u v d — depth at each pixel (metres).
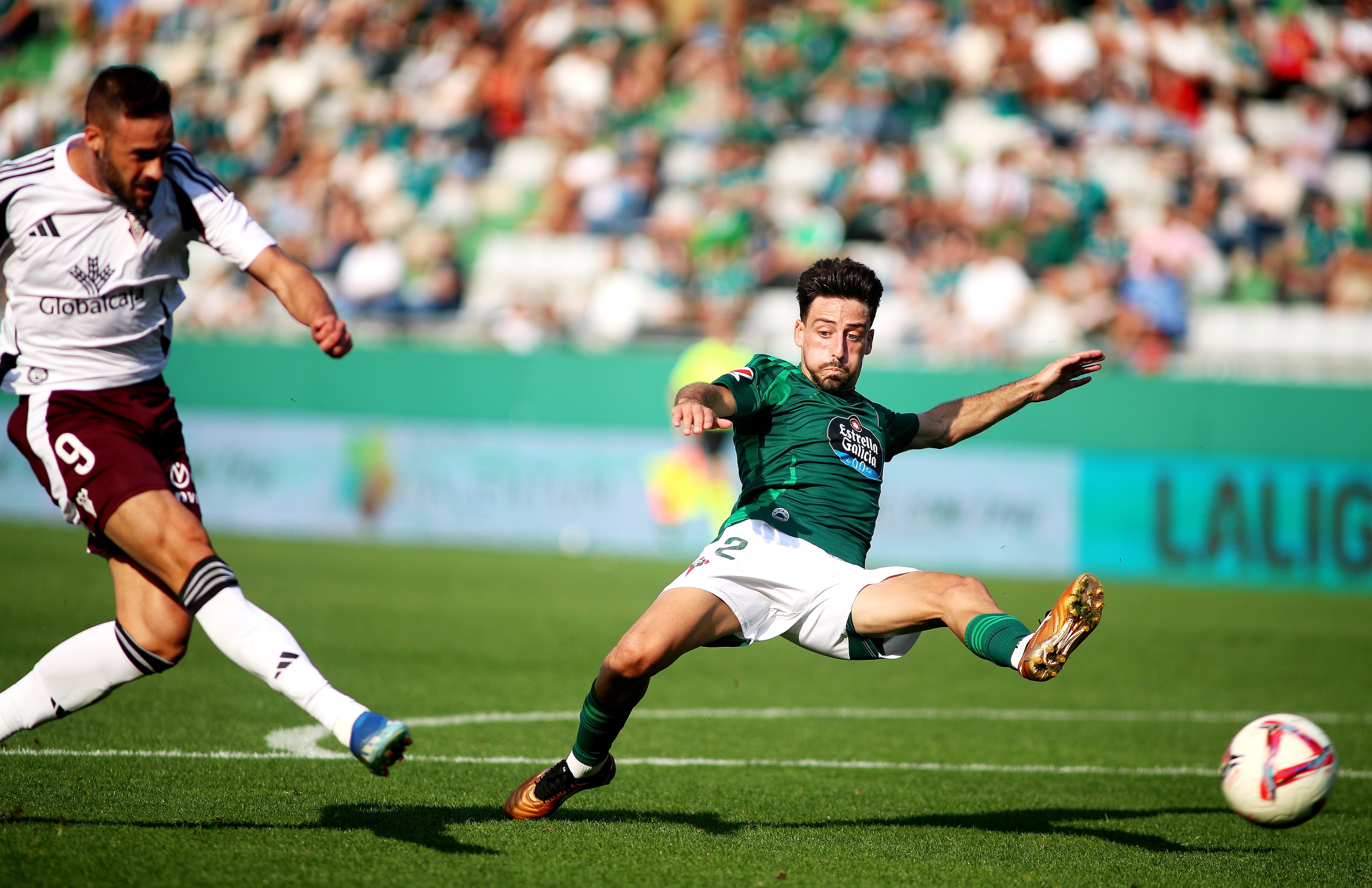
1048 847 14.41
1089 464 45.88
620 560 46.19
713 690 25.92
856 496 14.48
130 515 11.98
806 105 69.56
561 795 14.44
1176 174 62.78
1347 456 44.47
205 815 13.96
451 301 61.66
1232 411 45.12
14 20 82.25
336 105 73.94
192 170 12.77
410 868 12.10
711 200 63.72
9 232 12.30
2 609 30.20
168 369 52.84
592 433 49.12
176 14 81.06
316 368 51.47
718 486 48.03
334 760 17.62
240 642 11.61
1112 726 23.38
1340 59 70.69
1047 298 56.72
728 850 13.48
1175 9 70.12
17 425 12.70
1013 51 68.50
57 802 14.30
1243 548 45.06
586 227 64.88
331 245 66.44
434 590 37.62
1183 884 12.88
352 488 51.12
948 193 63.38
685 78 71.06
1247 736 13.07
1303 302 59.59
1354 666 30.42
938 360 50.03
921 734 22.17
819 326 14.59
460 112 71.31
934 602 13.23
